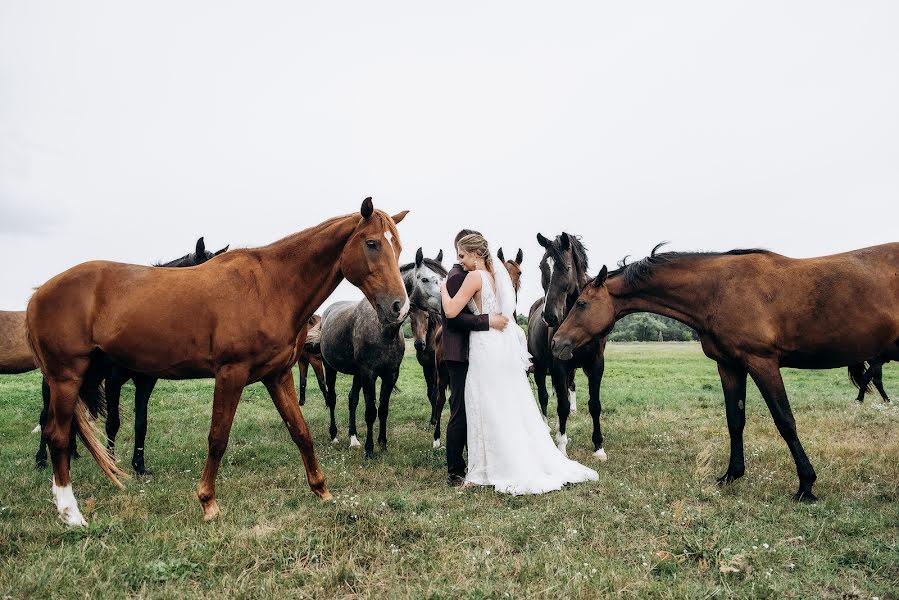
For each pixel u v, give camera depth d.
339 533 3.30
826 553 3.07
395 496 4.11
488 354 4.50
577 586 2.63
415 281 6.63
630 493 4.12
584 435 7.02
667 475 4.79
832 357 4.17
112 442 5.70
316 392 12.70
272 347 3.88
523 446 4.45
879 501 4.06
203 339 3.74
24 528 3.54
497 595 2.59
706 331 4.59
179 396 11.05
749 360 4.26
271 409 9.71
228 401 3.79
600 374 5.87
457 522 3.57
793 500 4.06
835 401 9.32
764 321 4.17
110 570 2.78
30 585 2.64
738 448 4.57
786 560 2.96
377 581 2.77
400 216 4.47
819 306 4.05
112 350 3.72
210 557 3.01
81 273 3.73
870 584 2.70
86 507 3.98
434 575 2.79
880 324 3.97
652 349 37.22
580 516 3.72
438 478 5.04
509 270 7.43
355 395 6.99
